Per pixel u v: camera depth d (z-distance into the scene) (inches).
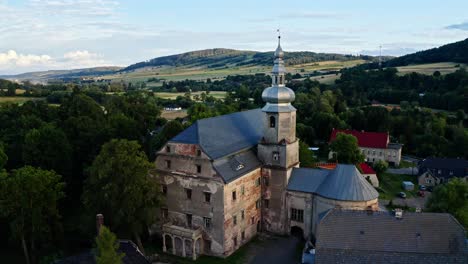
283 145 2935.5
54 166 3250.5
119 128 3782.0
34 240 2746.1
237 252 2738.7
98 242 1841.8
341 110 7352.4
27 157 3230.8
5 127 4045.3
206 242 2689.5
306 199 2908.5
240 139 2974.9
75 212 3348.9
